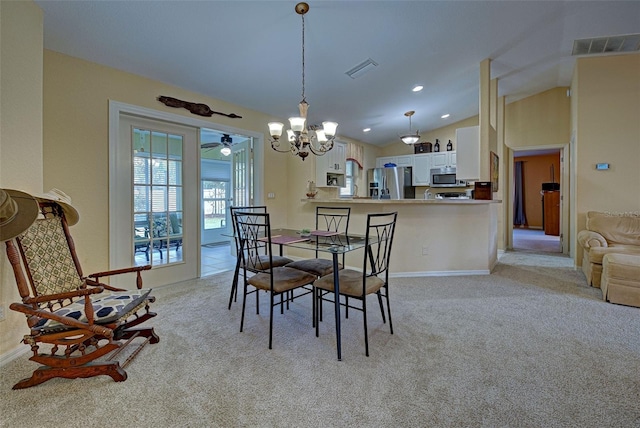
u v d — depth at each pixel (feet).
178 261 12.29
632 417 4.75
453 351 6.78
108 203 9.84
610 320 8.40
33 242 6.00
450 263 13.17
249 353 6.76
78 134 9.15
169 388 5.53
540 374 5.89
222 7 8.06
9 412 4.90
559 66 14.48
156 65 10.14
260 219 14.94
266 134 15.31
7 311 6.38
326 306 9.64
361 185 23.70
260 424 4.67
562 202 18.39
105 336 5.63
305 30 9.45
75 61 9.07
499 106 18.19
